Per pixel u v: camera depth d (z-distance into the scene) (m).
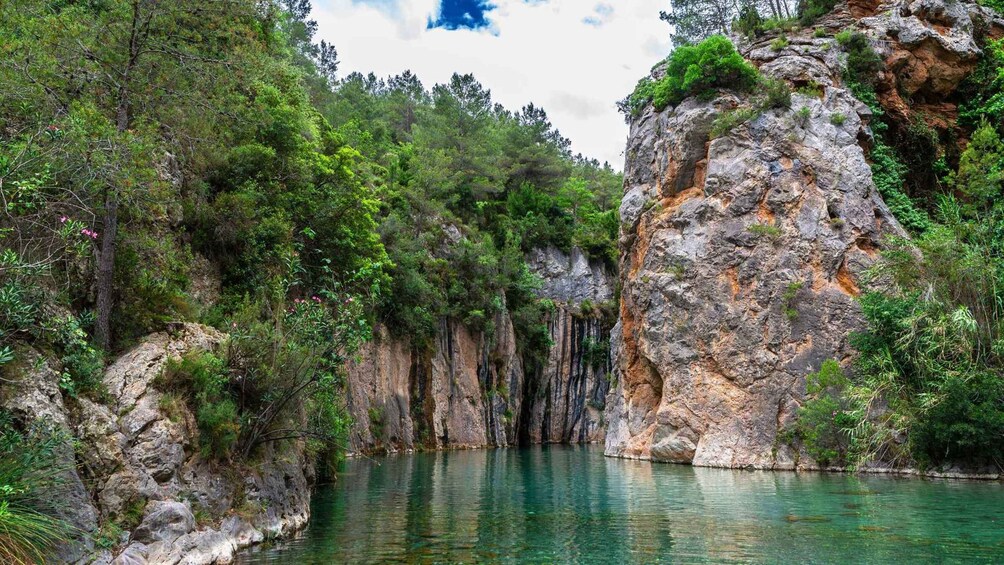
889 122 32.41
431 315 44.50
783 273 27.73
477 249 51.03
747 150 29.80
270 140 21.44
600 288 61.47
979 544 11.09
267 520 11.92
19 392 8.60
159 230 14.58
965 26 34.09
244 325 12.88
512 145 69.25
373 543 11.57
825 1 34.72
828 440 24.73
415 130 63.94
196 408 10.98
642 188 34.66
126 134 11.65
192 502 10.16
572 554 10.70
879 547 10.92
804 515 14.25
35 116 10.93
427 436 43.12
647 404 33.03
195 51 14.05
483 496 18.08
